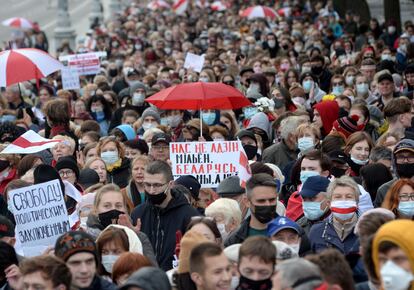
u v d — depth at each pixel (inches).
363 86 1501.0
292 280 556.1
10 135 1249.4
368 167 946.1
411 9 3570.4
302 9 3944.4
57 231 836.6
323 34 2891.2
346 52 2287.2
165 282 622.8
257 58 2020.2
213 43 2586.1
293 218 898.7
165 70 1863.9
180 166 987.9
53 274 615.2
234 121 1362.0
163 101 1166.3
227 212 828.6
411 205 806.5
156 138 1072.8
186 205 861.8
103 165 1051.9
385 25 2967.5
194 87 1163.9
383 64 1694.1
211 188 989.8
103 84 1724.9
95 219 832.3
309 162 928.3
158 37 3019.2
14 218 873.5
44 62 1435.8
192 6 4456.2
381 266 565.9
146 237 804.6
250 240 647.8
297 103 1519.4
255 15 3120.1
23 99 1760.6
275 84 1747.0
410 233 559.5
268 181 772.0
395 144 1043.9
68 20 3804.1
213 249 636.1
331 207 800.9
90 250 671.8
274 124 1249.4
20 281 672.4
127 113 1430.9
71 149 1134.4
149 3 4744.1
